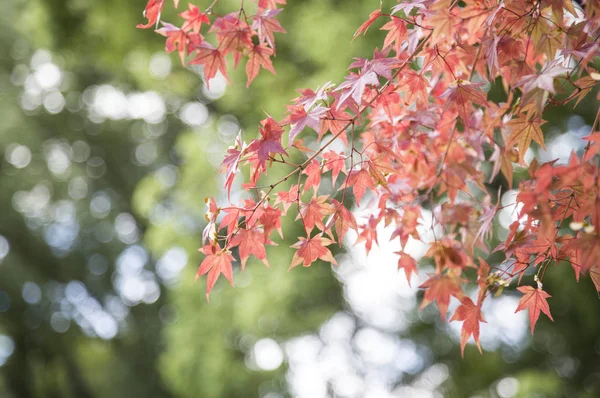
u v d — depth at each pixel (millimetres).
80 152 16797
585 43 2160
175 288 9438
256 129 7754
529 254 2408
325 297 9227
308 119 2355
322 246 2533
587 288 7656
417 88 2523
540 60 2646
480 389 9336
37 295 16906
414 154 2598
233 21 2488
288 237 8125
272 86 7348
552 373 8922
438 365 9758
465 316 2445
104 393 17453
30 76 15125
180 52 2555
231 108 8273
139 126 16266
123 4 8211
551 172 1902
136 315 17797
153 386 16797
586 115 7266
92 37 8805
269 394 9727
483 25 2408
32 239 16531
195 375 9305
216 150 8797
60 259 17125
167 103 12320
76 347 17922
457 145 2541
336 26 6336
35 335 16922
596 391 8500
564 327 8477
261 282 8398
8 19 13703
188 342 9305
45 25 8750
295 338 9086
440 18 2324
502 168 2359
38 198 16781
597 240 1888
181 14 2498
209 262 2455
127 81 13195
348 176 2518
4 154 15664
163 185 9492
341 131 2408
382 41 6164
